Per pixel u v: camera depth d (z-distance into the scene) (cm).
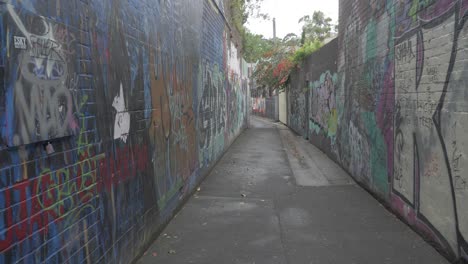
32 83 264
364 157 821
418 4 531
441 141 466
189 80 771
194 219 631
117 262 411
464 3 411
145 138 504
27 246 262
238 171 1041
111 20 402
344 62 1027
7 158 244
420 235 536
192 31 802
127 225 439
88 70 347
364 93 820
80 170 333
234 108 1747
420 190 532
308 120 1766
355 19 896
